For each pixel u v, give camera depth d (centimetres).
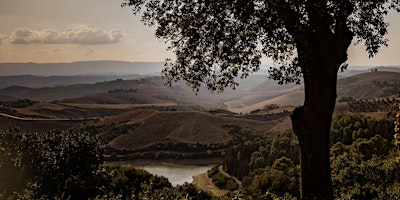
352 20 905
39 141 1529
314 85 874
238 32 925
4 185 1384
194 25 945
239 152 8944
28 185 1474
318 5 820
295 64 984
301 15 862
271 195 1234
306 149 895
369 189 1709
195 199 1778
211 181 8925
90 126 18475
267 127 17362
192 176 10481
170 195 1461
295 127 913
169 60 1020
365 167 2019
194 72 1007
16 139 1462
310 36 858
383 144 4322
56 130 1639
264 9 859
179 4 947
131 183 2019
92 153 1589
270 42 939
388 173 1925
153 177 2169
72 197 1470
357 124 6731
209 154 14150
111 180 1694
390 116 6931
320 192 882
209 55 988
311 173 889
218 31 925
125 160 14125
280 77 1006
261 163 7419
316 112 877
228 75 1017
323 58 857
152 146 15238
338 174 2128
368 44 918
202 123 17538
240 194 1210
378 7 879
